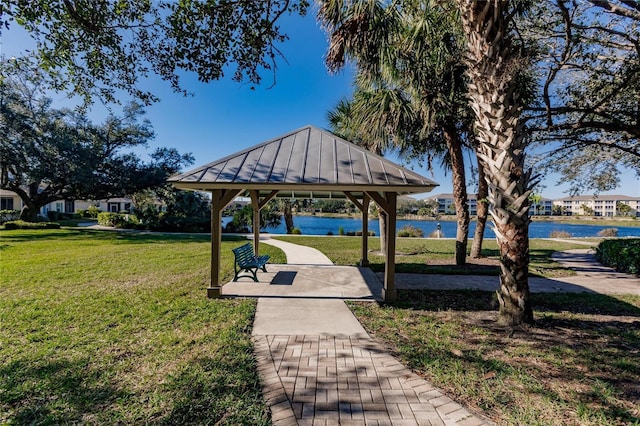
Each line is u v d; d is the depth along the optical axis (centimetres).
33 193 2512
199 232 2388
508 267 470
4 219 2669
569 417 255
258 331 445
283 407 268
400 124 934
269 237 1916
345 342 408
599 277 859
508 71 434
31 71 541
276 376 319
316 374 323
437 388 298
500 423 248
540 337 423
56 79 532
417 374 324
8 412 261
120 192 2492
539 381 310
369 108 942
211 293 618
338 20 582
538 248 1507
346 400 278
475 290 696
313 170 599
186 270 888
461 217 1004
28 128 2016
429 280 802
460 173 997
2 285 702
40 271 849
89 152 2191
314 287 709
